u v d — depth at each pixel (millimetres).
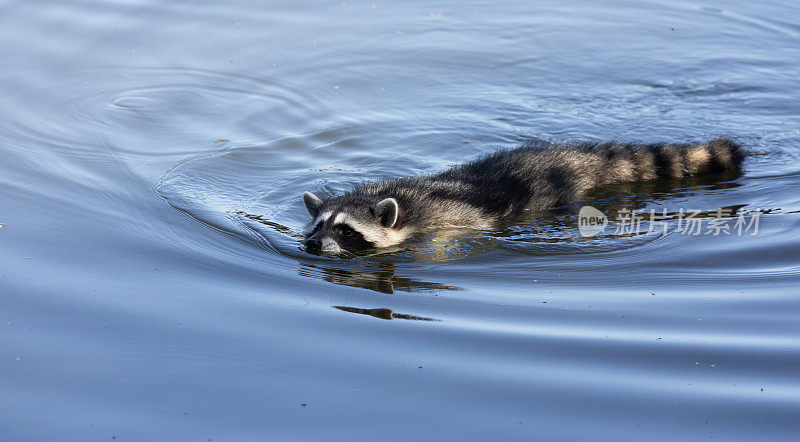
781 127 53500
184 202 42188
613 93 60219
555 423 22500
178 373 25266
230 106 56688
